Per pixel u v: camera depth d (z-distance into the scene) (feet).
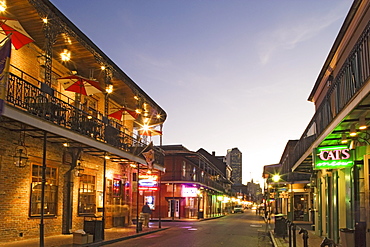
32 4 40.75
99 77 65.82
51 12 43.70
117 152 61.72
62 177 55.77
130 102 81.66
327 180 55.72
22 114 36.96
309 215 115.14
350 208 41.24
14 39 40.68
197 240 56.80
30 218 48.08
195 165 149.79
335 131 36.01
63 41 50.96
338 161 38.83
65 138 48.44
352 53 29.45
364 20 38.27
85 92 55.72
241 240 58.75
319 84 65.16
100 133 59.41
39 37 49.75
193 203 144.15
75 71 62.08
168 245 49.52
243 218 151.94
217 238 60.85
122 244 49.75
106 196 71.46
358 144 37.99
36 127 39.24
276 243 51.49
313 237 60.75
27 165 47.83
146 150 77.30
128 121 89.61
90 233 48.70
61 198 55.36
